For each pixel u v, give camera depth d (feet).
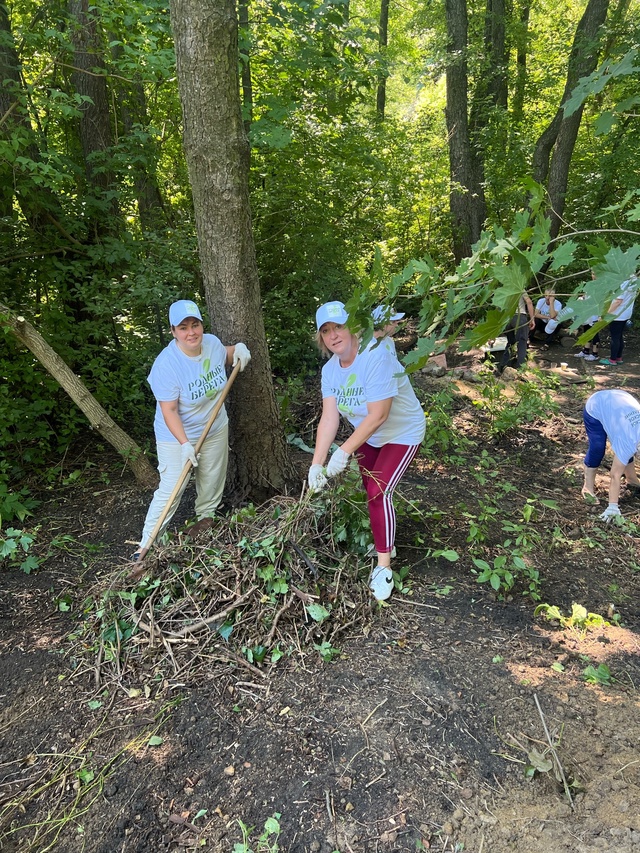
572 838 6.52
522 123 41.98
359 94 23.18
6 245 16.96
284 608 9.36
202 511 12.78
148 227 22.49
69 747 7.91
